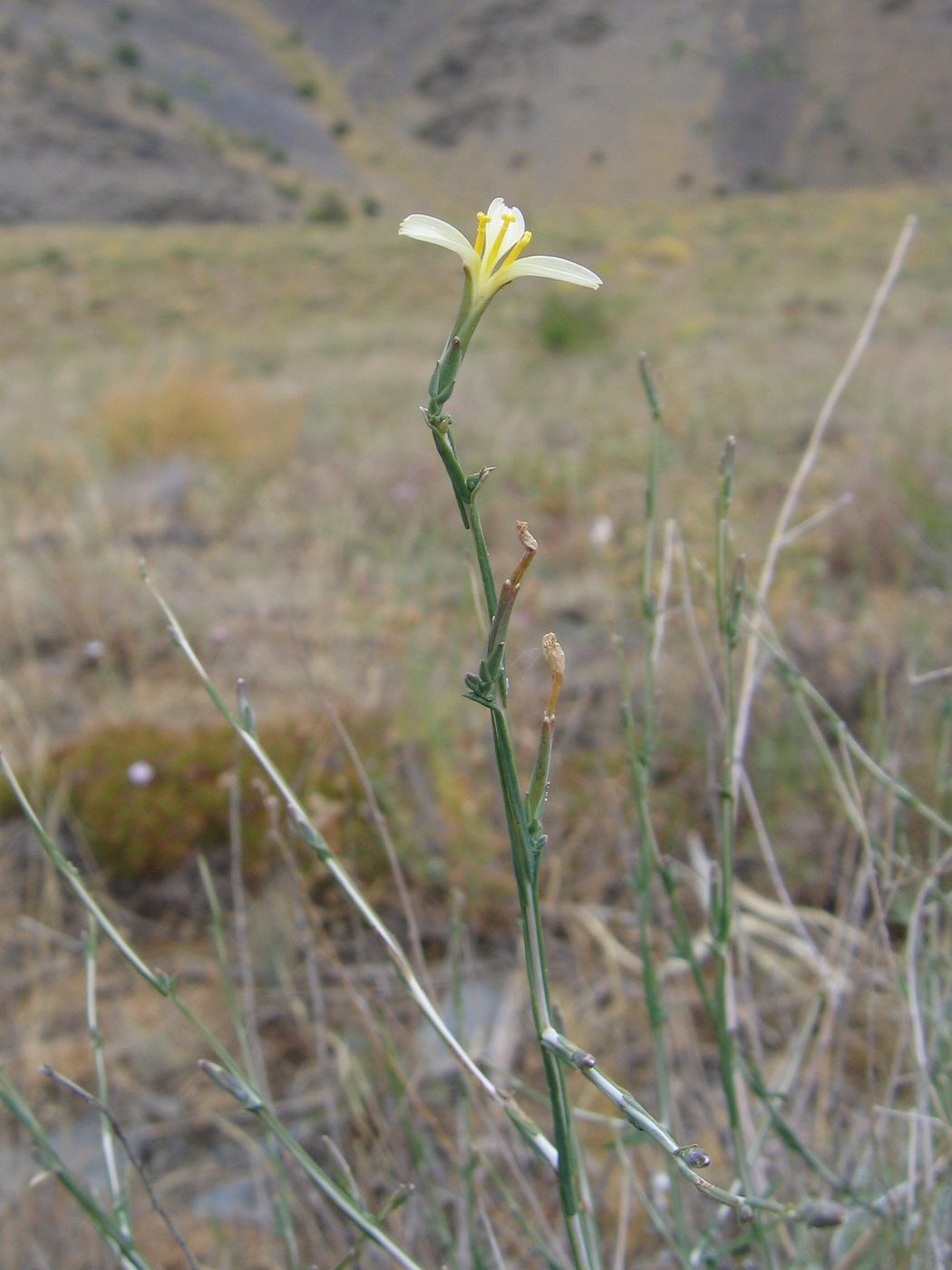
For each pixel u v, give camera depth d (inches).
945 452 243.3
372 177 3090.6
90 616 201.8
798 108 2967.5
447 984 124.9
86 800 146.9
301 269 1488.7
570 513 246.7
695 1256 70.2
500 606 39.4
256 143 3016.7
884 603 184.9
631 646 182.1
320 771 142.5
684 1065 104.0
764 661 102.0
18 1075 115.7
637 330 695.7
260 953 127.9
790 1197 80.7
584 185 3002.0
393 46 3801.7
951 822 123.4
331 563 215.0
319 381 552.1
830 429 311.1
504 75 3501.5
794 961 122.7
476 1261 73.4
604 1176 94.0
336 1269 58.1
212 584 218.8
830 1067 103.5
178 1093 115.6
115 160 2586.1
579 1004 119.3
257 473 313.1
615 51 3496.6
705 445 257.9
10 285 1392.7
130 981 131.8
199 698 178.2
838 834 130.0
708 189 2849.4
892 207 1802.4
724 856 64.6
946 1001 81.1
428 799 141.5
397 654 170.1
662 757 156.1
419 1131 99.2
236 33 3806.6
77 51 3051.2
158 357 689.0
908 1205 68.4
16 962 133.1
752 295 1001.5
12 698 160.2
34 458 331.6
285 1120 109.3
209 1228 99.3
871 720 139.5
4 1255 90.7
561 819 146.5
